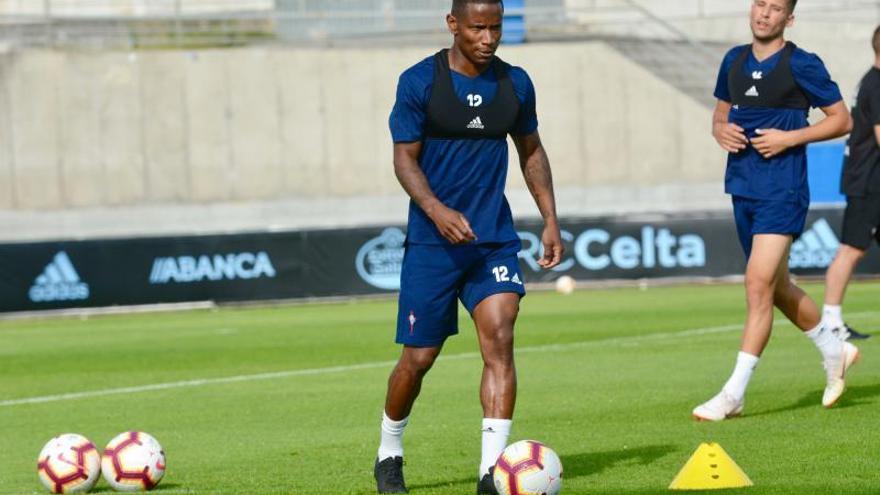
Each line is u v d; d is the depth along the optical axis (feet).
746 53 75.97
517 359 116.98
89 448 57.88
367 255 216.13
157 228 277.44
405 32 295.48
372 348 135.03
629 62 288.71
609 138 287.48
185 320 185.68
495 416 53.21
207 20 306.96
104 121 284.82
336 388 102.12
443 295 54.24
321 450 71.10
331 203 280.31
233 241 212.23
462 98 53.36
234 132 286.87
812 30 286.87
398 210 281.33
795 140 73.41
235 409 91.81
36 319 202.28
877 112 102.68
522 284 54.60
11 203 279.69
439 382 102.68
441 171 54.19
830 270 110.11
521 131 55.57
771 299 75.31
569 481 57.06
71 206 281.74
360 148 288.51
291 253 213.66
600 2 310.65
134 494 57.00
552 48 289.94
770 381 92.84
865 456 60.80
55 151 282.56
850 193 108.17
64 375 120.37
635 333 138.31
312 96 288.92
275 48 293.23
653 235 220.02
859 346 114.11
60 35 300.61
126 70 286.87
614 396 88.99
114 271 208.23
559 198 278.46
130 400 100.07
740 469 54.54
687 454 63.82
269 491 57.00
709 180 284.82
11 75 283.38
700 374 100.12
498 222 54.44
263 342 145.89
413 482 59.36
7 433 84.64
